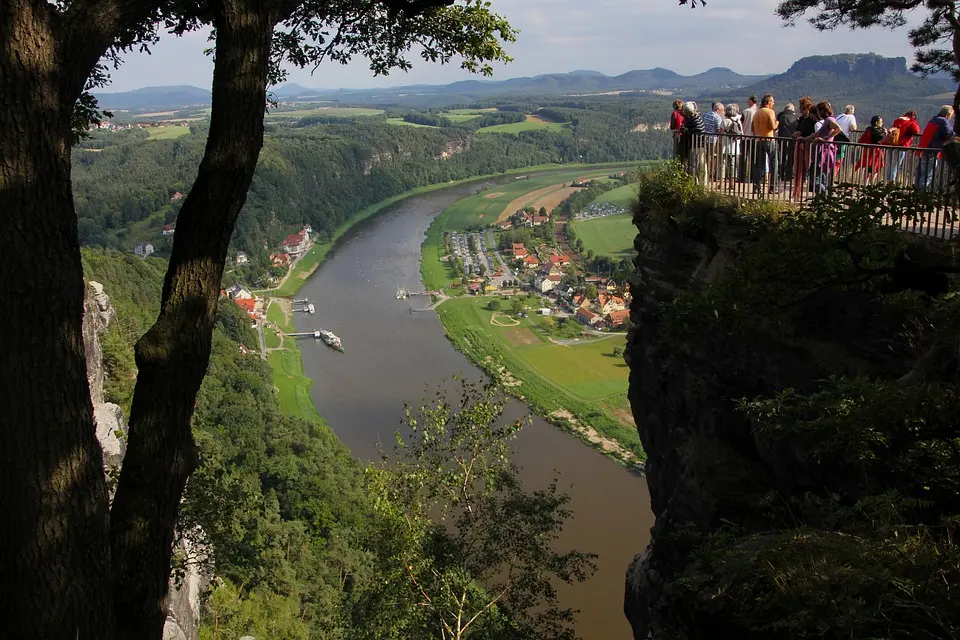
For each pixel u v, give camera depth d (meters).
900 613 5.22
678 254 13.45
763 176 12.69
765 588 6.12
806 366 10.38
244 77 4.88
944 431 7.62
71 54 4.38
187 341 4.98
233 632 23.75
